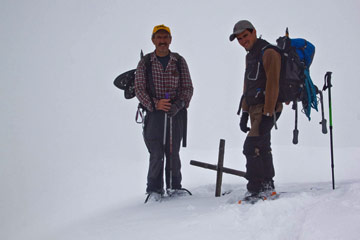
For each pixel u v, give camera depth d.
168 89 5.57
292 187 5.04
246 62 4.39
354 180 5.30
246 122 4.40
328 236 2.52
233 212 3.48
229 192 5.30
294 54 4.16
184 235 3.08
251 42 4.30
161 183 5.44
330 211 3.01
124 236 3.37
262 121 4.11
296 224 2.96
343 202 3.23
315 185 5.02
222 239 2.89
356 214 2.82
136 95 5.56
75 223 4.95
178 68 5.65
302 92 4.16
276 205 3.46
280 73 4.09
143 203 5.23
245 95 4.34
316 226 2.71
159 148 5.55
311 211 3.11
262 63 4.17
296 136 4.09
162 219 3.76
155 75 5.55
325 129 4.36
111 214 4.66
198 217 3.55
